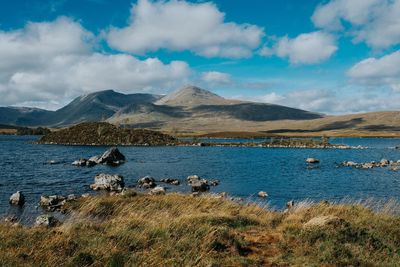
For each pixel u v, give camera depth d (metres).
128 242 12.77
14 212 30.30
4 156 93.44
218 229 13.84
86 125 179.50
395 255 12.25
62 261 10.76
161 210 23.67
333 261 11.38
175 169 71.00
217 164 81.12
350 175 62.81
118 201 28.95
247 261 11.26
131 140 166.00
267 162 86.50
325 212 18.78
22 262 10.52
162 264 10.72
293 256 11.98
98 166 74.75
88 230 14.55
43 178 54.62
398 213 22.02
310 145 161.38
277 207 35.84
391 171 68.88
